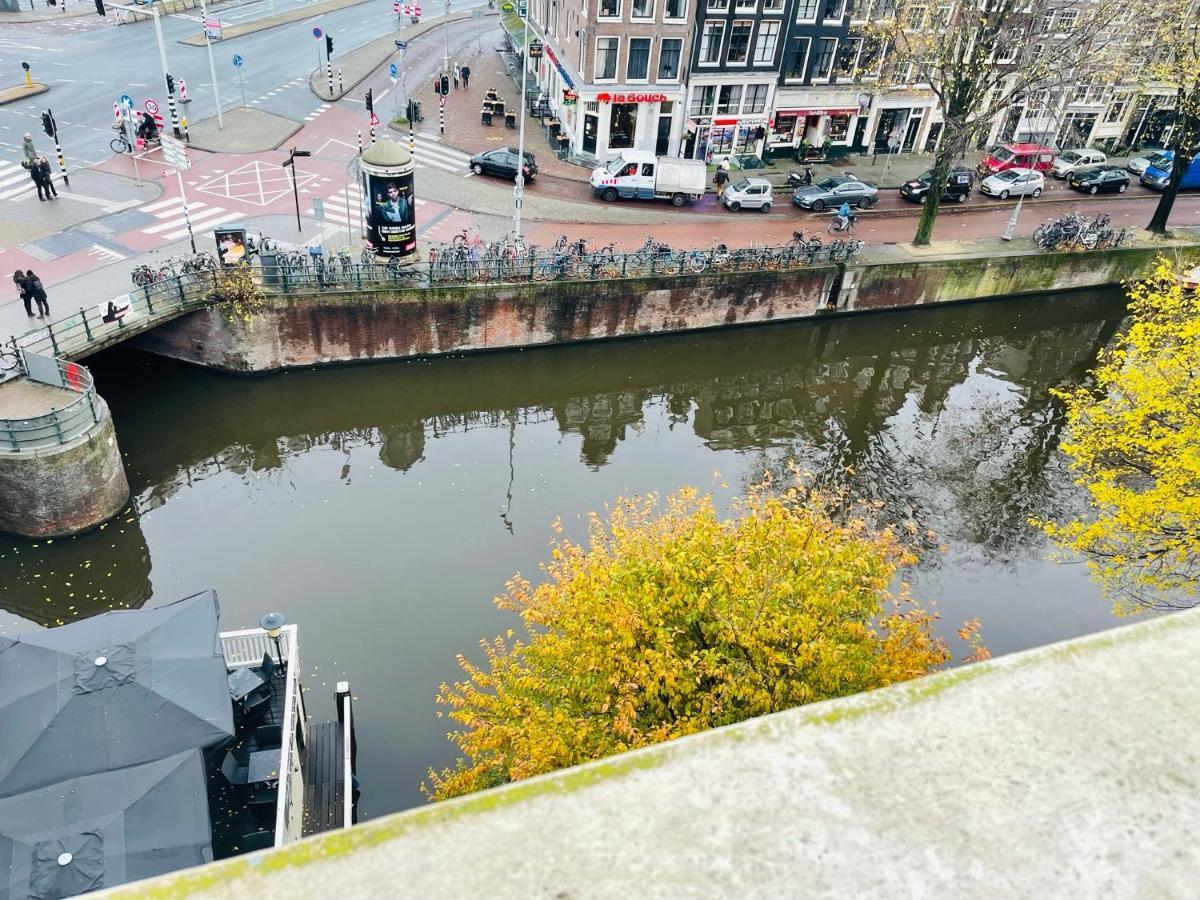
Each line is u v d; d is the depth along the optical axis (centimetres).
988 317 4225
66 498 2345
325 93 4869
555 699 1502
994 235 4325
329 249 3344
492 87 5466
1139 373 2052
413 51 5956
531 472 2969
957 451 3309
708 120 4744
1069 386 3800
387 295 3116
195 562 2458
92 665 1502
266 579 2406
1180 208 4938
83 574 2414
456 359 3353
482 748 1603
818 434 3384
